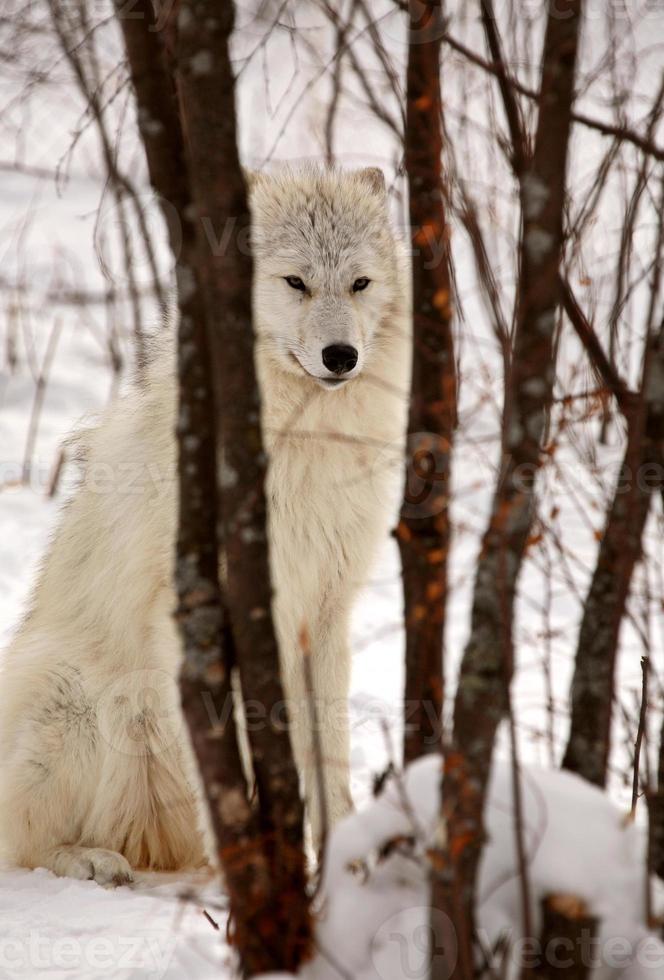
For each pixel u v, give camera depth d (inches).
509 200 409.7
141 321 685.9
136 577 322.0
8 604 510.6
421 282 188.4
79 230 959.6
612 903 167.9
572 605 505.0
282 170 371.6
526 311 170.7
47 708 322.7
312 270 338.6
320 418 325.7
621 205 456.4
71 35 450.9
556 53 167.6
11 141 949.8
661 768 200.1
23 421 727.1
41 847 327.0
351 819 177.5
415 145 187.5
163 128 177.9
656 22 323.0
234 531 173.9
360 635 500.4
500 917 170.4
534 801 172.2
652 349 183.9
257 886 173.0
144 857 335.9
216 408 177.5
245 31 330.0
